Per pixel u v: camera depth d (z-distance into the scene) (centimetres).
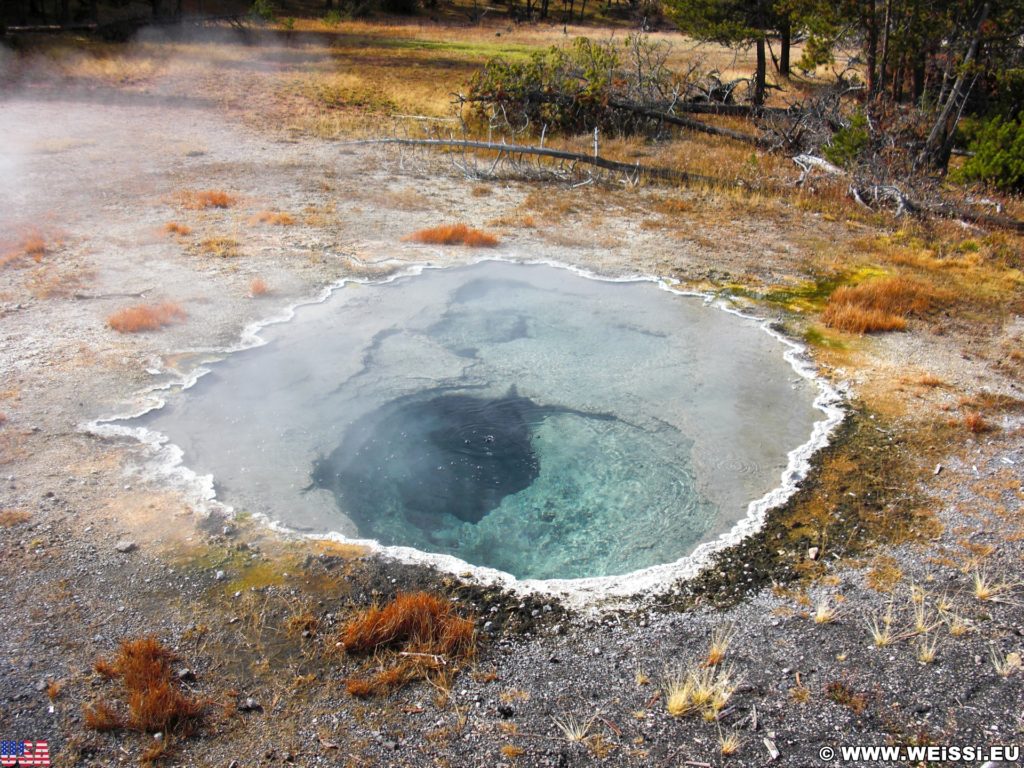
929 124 1873
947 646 529
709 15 2450
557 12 5256
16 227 1197
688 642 532
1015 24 1794
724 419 807
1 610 528
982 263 1241
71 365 830
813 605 568
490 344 944
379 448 748
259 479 687
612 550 640
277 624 532
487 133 1933
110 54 2694
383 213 1365
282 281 1068
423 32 3984
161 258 1123
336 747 449
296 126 1955
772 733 466
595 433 787
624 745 457
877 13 1972
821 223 1416
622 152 1831
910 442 765
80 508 627
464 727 464
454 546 639
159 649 504
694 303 1071
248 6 3959
